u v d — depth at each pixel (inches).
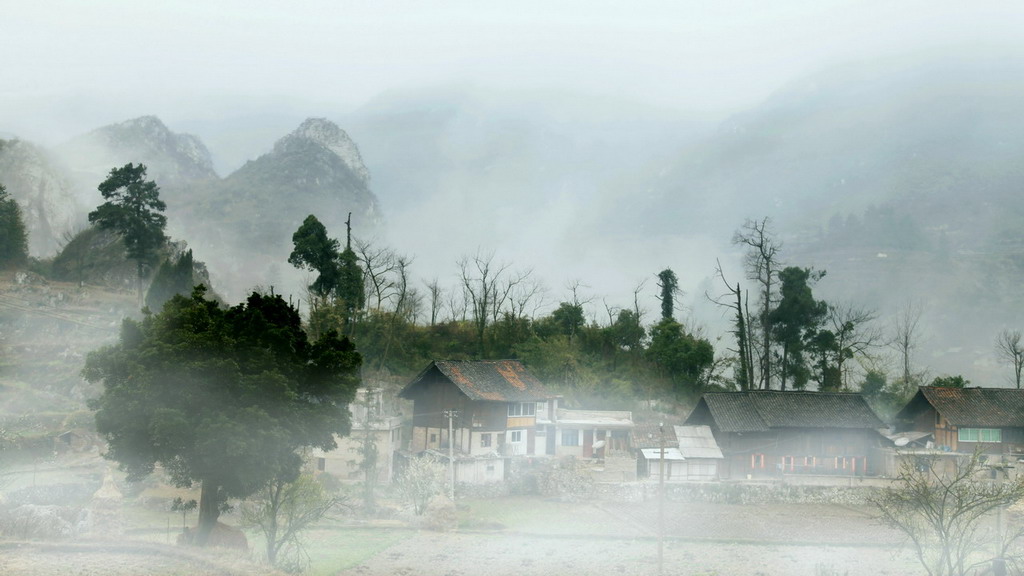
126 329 2001.7
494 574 2214.6
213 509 2003.0
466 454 3516.2
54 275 5295.3
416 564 2277.3
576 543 2637.8
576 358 4638.3
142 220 4741.6
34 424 3292.3
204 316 2015.3
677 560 2443.4
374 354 4421.8
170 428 1839.3
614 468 3531.0
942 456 3700.8
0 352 3853.3
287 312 2253.9
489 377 3752.5
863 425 3843.5
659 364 4926.2
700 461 3673.7
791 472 3821.4
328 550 2394.2
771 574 2308.1
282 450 1987.0
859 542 2746.1
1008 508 2807.6
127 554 1678.2
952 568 1968.5
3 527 1811.0
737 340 5359.3
